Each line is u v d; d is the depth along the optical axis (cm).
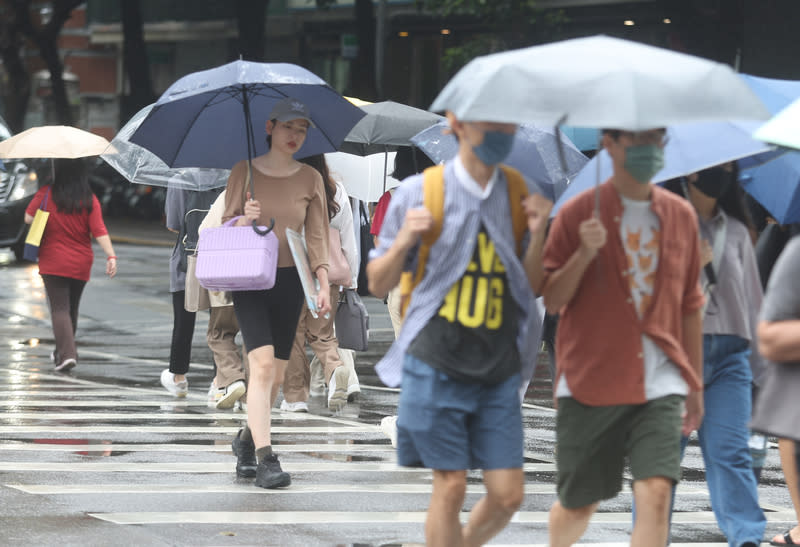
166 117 2178
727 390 1717
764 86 1881
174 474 2306
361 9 9969
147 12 14300
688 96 1242
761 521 1716
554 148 2216
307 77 2102
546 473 2423
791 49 7444
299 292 2159
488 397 1406
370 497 2150
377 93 10012
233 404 3108
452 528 1427
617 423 1417
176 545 1780
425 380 1390
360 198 3159
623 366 1404
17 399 3244
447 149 2266
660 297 1412
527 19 8475
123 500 2073
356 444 2667
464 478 1415
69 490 2141
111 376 3781
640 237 1406
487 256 1386
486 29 10788
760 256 2050
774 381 1287
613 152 1367
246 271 2059
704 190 1677
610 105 1224
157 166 2933
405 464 1460
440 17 10975
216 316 3069
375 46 11131
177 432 2772
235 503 2073
